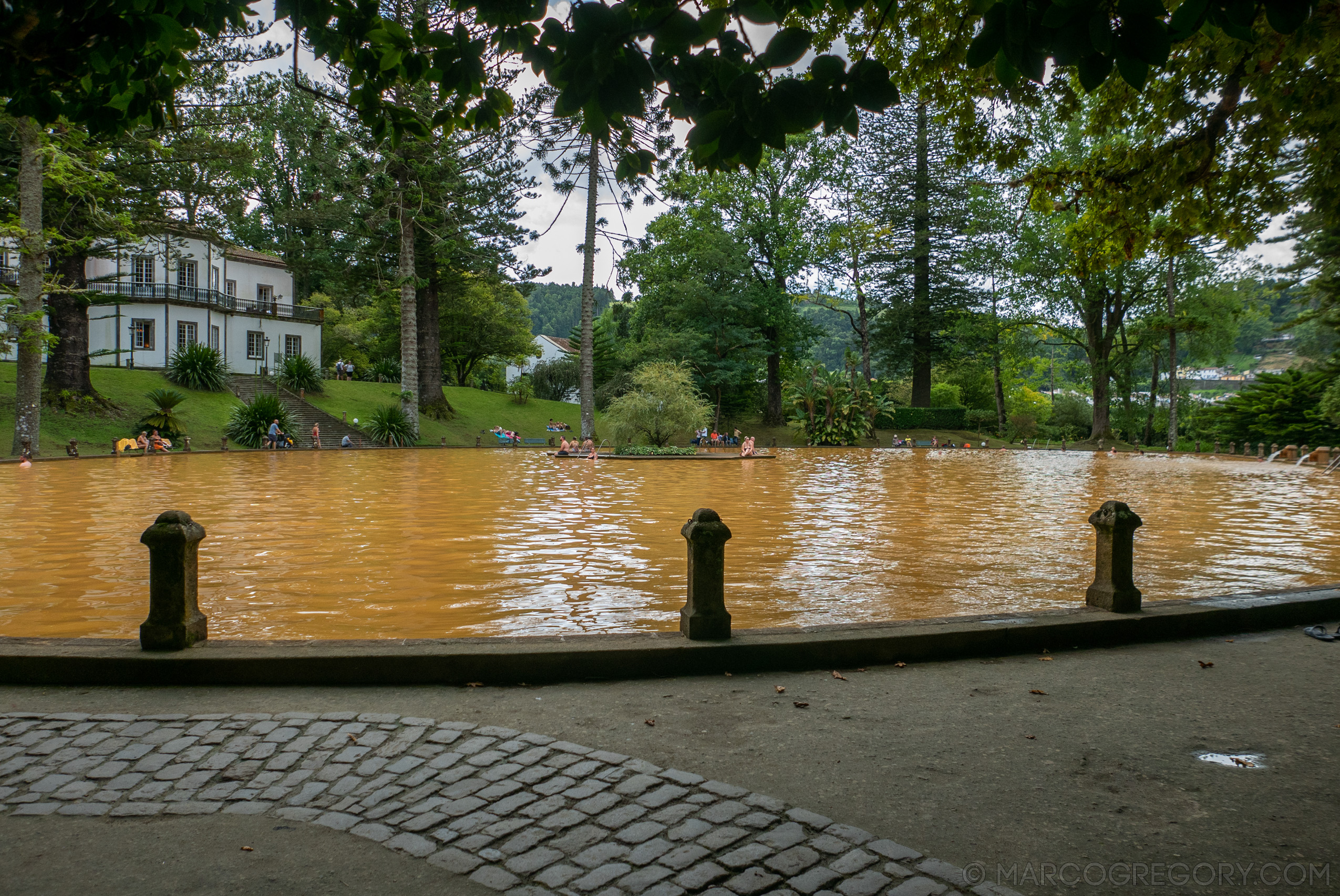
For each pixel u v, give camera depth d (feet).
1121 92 23.91
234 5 11.46
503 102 14.02
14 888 8.26
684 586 24.95
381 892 8.26
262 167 170.09
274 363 156.76
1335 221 25.03
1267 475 81.61
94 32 9.59
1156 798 10.63
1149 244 26.61
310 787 10.60
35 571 26.27
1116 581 19.04
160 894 8.18
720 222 172.14
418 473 72.49
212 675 14.80
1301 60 20.43
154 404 110.22
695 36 8.82
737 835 9.41
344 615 21.07
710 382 163.94
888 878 8.55
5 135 78.84
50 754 11.60
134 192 91.45
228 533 35.27
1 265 110.63
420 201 120.06
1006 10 8.38
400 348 181.06
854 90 9.13
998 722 13.26
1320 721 13.44
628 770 11.19
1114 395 188.14
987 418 186.70
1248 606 19.53
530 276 139.13
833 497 54.24
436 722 12.92
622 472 77.20
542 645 15.60
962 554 30.91
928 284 181.16
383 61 12.99
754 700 14.24
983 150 25.66
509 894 8.23
